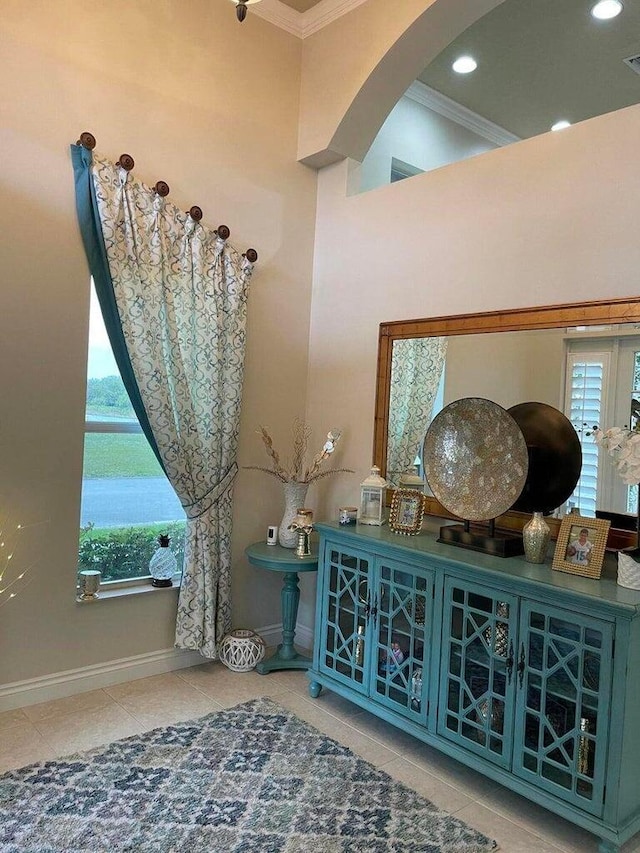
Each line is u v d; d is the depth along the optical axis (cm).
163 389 329
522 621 239
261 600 398
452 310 324
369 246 371
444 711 266
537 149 291
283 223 391
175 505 364
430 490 321
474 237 315
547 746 230
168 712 305
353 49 362
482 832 229
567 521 249
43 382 303
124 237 317
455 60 414
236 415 362
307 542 354
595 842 227
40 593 306
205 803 236
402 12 332
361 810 237
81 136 304
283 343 396
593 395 266
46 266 301
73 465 314
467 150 508
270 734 289
